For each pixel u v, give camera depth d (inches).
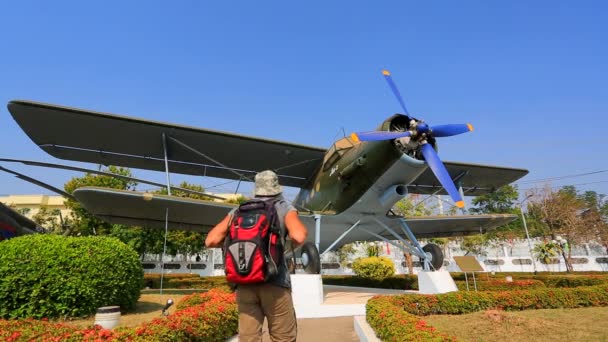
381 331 192.1
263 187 89.0
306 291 316.2
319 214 393.7
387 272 696.4
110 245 275.3
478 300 297.3
